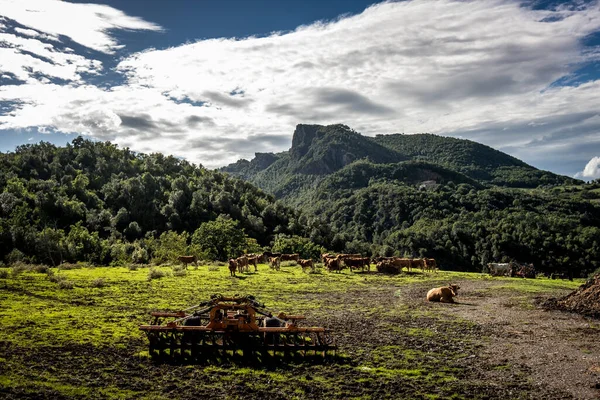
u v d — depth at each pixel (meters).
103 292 21.39
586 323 15.77
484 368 10.37
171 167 145.12
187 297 20.36
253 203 120.69
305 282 28.70
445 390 8.83
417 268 42.00
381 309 18.47
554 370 10.29
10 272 29.30
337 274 35.03
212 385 8.77
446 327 14.91
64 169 120.56
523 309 18.73
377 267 37.53
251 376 9.41
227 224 57.94
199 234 55.88
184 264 38.41
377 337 13.23
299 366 10.16
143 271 34.69
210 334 11.05
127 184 107.19
